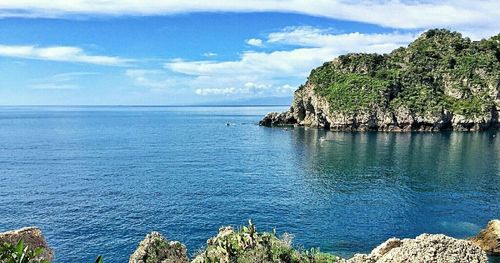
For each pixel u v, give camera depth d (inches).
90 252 1752.0
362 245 1846.7
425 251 903.7
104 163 3767.2
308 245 1839.3
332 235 1953.7
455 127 6525.6
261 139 5757.9
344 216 2222.0
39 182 2952.8
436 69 7485.2
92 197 2554.1
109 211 2268.7
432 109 6456.7
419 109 6466.5
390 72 7244.1
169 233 1961.1
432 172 3425.2
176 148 4852.4
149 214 2224.4
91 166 3604.8
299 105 7573.8
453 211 2327.8
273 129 7219.5
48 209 2299.5
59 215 2194.9
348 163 3846.0
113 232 1963.6
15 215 2194.9
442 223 2124.8
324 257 1083.9
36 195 2593.5
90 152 4488.2
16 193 2637.8
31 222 2086.6
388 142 5221.5
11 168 3494.1
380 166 3700.8
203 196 2593.5
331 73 7460.6
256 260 965.8
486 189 2851.9
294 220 2155.5
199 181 3021.7
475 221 2158.0
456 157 4114.2
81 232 1957.4
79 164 3705.7
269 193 2694.4
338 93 6811.0
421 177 3235.7
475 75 7204.7
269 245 1027.3
